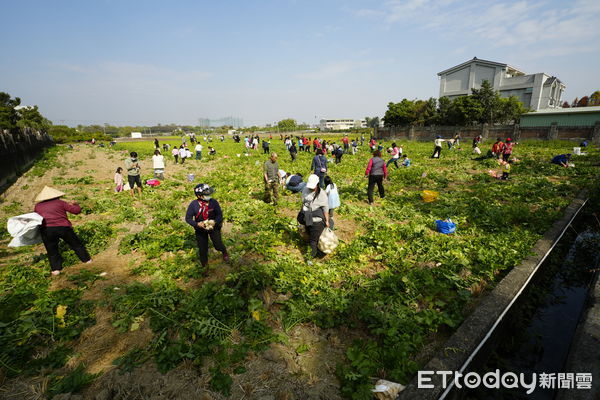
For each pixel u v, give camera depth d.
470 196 10.73
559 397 2.93
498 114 43.16
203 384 3.19
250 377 3.27
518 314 4.77
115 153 34.47
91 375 3.30
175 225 8.14
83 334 3.98
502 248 6.11
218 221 5.43
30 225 5.27
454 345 3.54
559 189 10.93
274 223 8.07
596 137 27.73
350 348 3.49
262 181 14.57
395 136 48.34
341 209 9.16
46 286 5.20
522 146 29.05
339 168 17.94
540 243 6.35
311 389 3.12
